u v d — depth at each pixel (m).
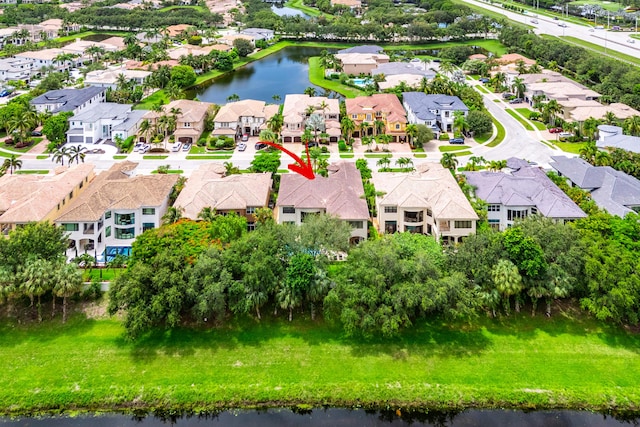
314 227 69.38
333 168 103.12
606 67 176.50
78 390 55.78
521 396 55.47
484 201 84.19
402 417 53.38
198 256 64.62
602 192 90.75
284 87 196.62
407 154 125.19
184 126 133.88
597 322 65.12
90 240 80.00
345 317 59.06
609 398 55.28
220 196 87.06
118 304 59.88
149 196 84.12
